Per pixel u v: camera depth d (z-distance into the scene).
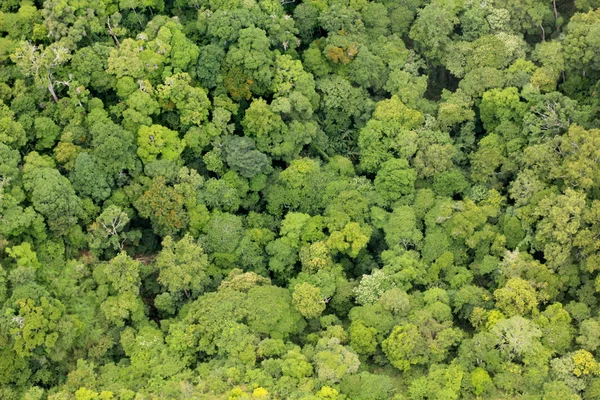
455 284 80.31
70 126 83.31
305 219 83.94
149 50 86.75
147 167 83.25
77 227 79.94
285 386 70.19
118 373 72.69
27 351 70.38
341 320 80.56
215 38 88.62
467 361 72.88
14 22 86.62
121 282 76.56
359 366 74.19
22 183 78.69
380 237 86.44
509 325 72.31
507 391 70.88
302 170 87.06
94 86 85.69
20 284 73.50
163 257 78.44
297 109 88.38
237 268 81.31
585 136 81.69
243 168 85.69
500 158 86.81
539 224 79.25
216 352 74.94
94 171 80.88
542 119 87.00
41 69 83.69
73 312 75.62
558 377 71.00
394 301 76.06
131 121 84.50
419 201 85.81
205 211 83.44
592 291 78.00
